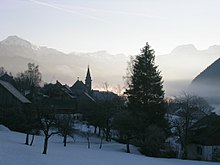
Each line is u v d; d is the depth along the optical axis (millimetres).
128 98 87625
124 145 75500
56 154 45125
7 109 79438
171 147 76812
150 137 70812
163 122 79562
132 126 72375
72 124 80688
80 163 38688
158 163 49969
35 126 58062
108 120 85312
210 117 77000
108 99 94688
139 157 56375
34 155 40031
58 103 80500
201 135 72750
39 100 61312
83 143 74188
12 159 34844
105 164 41031
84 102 113875
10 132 71188
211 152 69750
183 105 77500
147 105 83562
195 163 57500
